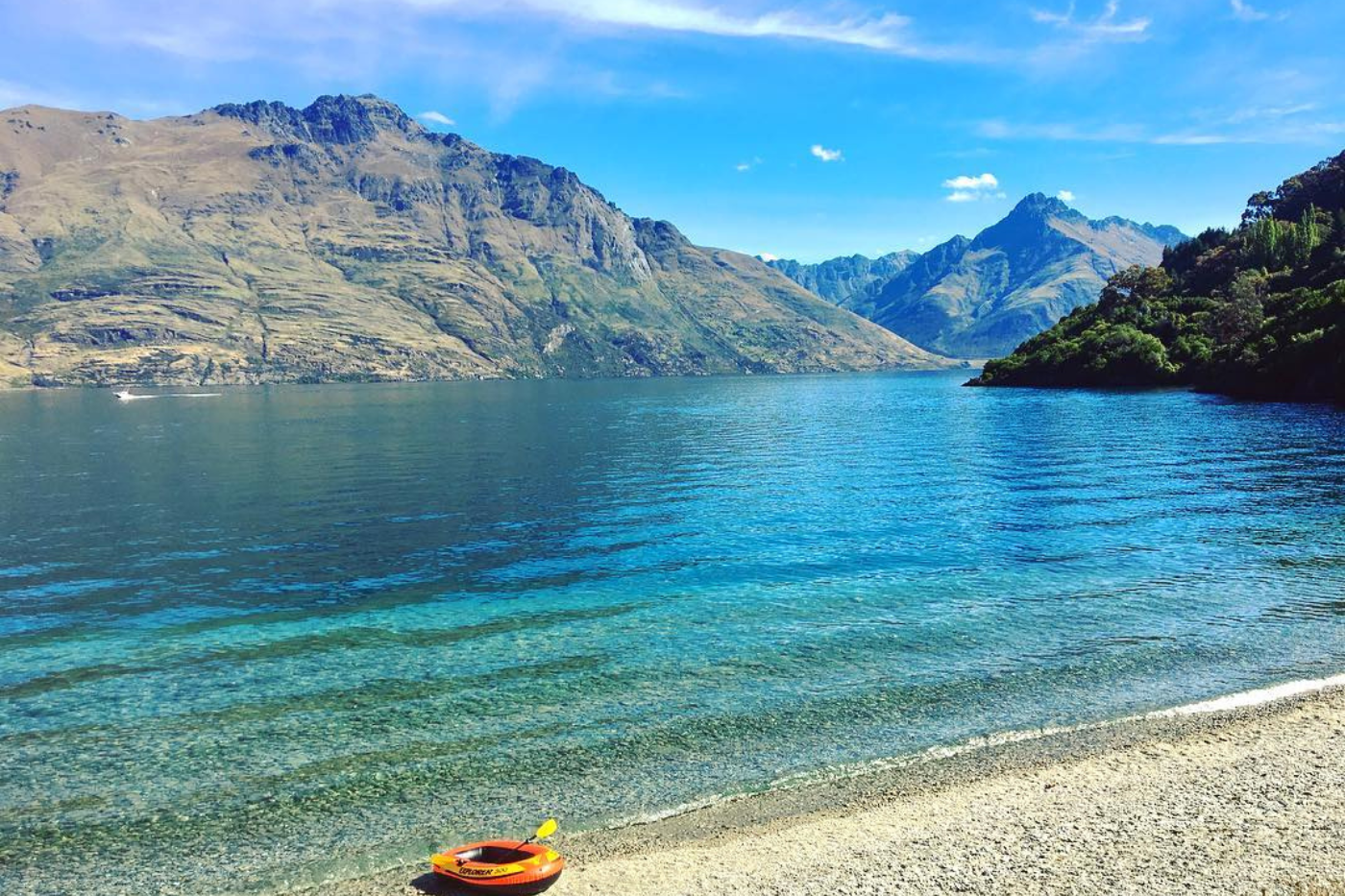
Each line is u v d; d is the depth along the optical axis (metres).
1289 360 123.69
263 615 29.88
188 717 20.84
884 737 19.41
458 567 36.69
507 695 21.98
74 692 22.59
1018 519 43.72
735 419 132.12
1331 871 13.70
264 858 15.16
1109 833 15.12
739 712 20.80
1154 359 173.00
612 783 17.55
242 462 79.25
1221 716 19.95
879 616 28.05
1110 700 21.09
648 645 25.62
